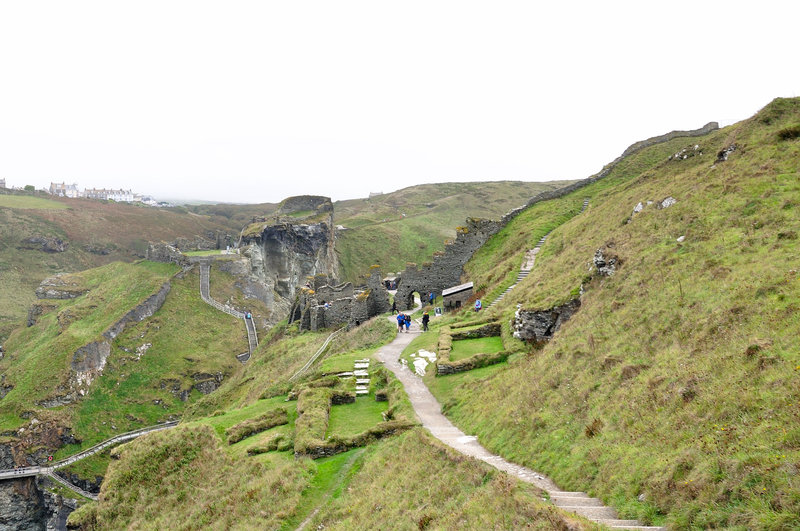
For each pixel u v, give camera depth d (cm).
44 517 7500
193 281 13075
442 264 6272
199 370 10412
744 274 1745
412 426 2294
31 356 9669
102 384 9500
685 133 7619
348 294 6819
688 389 1330
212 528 2052
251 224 16450
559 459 1460
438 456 1736
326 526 1694
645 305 1991
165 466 2798
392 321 5069
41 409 8469
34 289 16462
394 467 1861
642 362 1648
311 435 2395
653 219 2847
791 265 1644
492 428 1925
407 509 1498
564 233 4922
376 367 3412
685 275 2019
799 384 1088
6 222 18838
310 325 6912
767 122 3275
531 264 4681
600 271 2719
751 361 1281
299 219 16625
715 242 2138
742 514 862
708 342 1512
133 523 2450
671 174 4431
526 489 1255
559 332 2458
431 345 3644
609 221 3997
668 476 1072
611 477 1215
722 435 1085
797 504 807
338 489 1967
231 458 2602
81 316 11162
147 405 9456
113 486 2747
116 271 13562
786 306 1418
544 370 2098
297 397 3306
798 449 925
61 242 19275
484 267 5672
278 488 2084
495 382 2392
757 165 2717
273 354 6394
